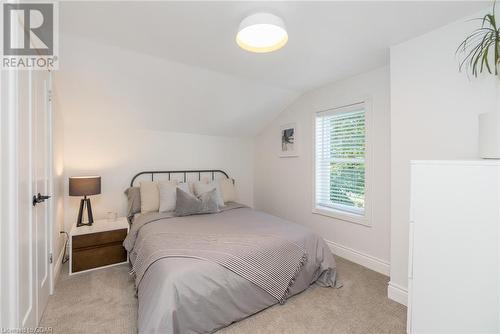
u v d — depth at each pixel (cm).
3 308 105
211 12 160
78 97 265
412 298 145
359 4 150
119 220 291
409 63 193
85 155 305
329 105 305
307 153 339
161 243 194
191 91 294
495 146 121
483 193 119
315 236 229
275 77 280
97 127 312
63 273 240
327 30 181
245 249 188
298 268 203
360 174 278
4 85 107
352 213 284
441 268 133
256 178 448
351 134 286
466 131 164
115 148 325
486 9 154
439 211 134
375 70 254
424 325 139
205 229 230
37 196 154
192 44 204
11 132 111
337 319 176
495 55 141
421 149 186
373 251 258
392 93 204
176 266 157
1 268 103
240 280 172
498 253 115
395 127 202
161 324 134
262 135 430
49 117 197
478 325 120
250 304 176
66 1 146
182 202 288
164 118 335
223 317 163
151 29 181
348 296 206
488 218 118
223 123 380
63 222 281
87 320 170
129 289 212
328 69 257
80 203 283
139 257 199
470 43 161
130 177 336
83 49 209
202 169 398
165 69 249
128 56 224
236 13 161
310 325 169
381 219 250
